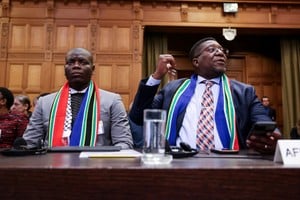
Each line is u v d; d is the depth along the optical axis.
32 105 6.45
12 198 0.63
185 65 7.72
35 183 0.63
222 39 7.78
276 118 7.57
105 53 6.70
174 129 1.74
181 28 6.95
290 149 0.81
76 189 0.63
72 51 2.21
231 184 0.64
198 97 1.81
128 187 0.63
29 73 6.57
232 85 1.85
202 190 0.64
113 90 6.63
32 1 6.73
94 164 0.73
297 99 7.30
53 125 2.04
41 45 6.65
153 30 7.11
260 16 6.89
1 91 2.92
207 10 6.86
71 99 2.16
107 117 2.08
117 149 1.33
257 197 0.64
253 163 0.79
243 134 1.72
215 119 1.71
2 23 6.62
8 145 2.68
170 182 0.64
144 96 1.54
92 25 6.74
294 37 7.49
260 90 7.70
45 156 1.05
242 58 7.86
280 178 0.65
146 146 0.84
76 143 1.97
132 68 6.69
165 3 6.83
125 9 6.82
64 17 6.74
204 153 1.22
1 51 6.56
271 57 7.82
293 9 6.94
